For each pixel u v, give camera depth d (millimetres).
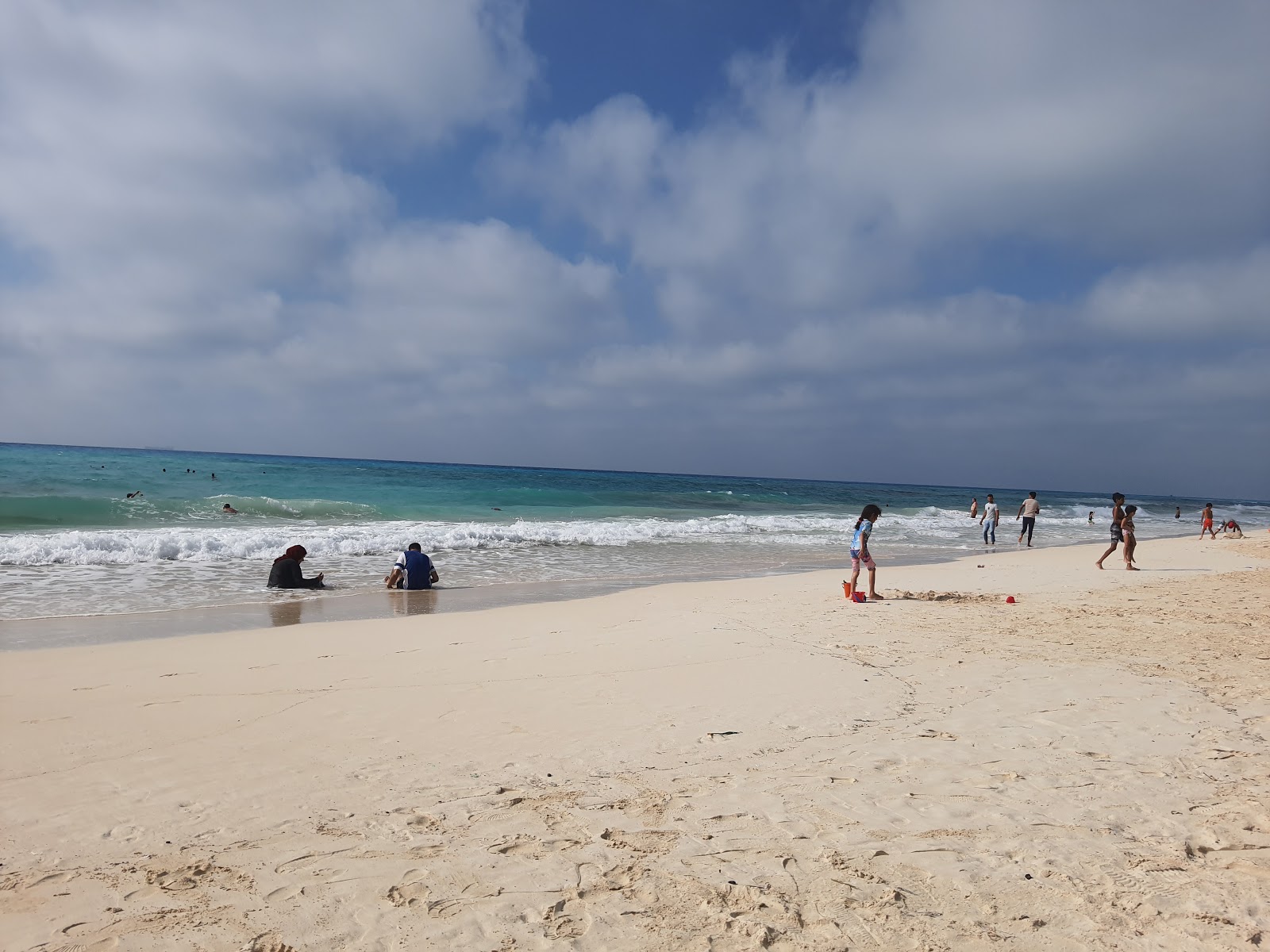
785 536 27516
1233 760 4875
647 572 16922
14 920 2977
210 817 3992
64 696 6273
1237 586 14328
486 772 4688
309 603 11922
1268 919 3008
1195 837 3752
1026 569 17734
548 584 14688
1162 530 41938
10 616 10320
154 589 12773
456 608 11734
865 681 6914
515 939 2893
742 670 7363
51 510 21938
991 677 7070
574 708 6074
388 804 4172
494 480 65312
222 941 2861
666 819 3992
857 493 94375
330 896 3199
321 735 5391
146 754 4938
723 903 3150
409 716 5836
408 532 21109
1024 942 2869
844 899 3178
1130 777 4574
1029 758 4926
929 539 29062
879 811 4086
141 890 3232
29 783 4426
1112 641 8727
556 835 3797
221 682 6801
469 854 3582
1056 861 3504
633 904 3148
